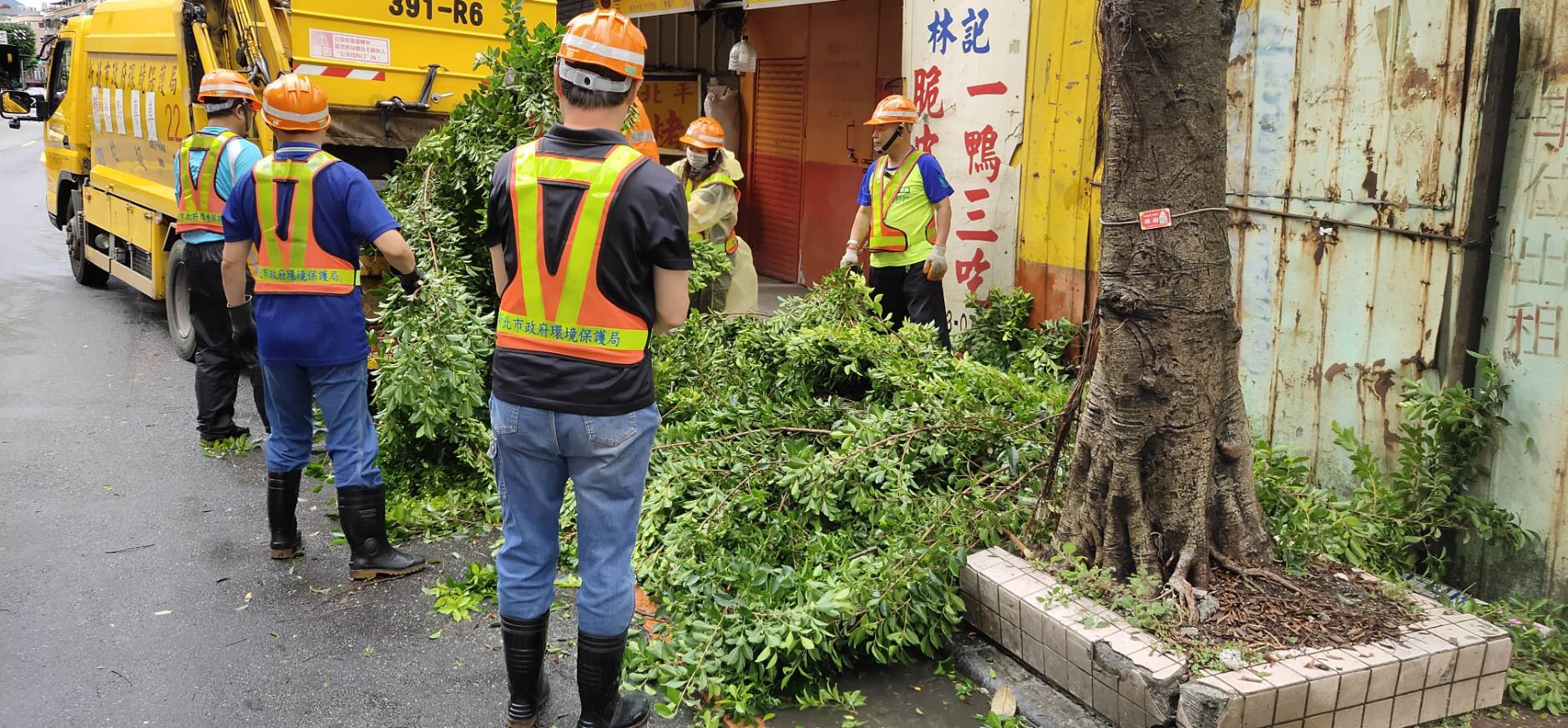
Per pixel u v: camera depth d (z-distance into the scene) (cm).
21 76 1620
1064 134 573
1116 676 298
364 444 410
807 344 494
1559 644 334
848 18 891
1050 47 576
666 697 322
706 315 568
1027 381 503
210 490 510
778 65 997
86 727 311
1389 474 386
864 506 381
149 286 811
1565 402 346
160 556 432
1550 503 353
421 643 367
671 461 421
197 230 542
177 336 759
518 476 286
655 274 275
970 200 642
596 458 276
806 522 392
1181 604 319
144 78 756
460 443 477
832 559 376
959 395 435
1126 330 327
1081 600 327
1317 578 341
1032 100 593
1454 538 381
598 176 266
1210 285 321
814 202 963
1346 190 413
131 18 782
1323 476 433
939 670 344
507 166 280
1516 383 359
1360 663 291
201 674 343
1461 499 370
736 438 438
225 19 671
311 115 387
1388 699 295
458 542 449
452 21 668
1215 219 320
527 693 304
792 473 384
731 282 671
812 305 541
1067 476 379
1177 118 310
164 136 730
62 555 430
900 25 825
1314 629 310
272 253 388
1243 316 463
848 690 336
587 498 281
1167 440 327
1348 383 419
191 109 674
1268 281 450
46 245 1298
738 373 518
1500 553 370
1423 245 387
